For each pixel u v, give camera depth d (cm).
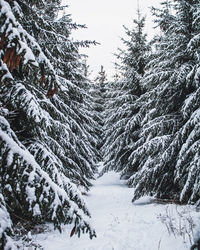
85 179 1001
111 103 1578
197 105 704
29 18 393
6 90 337
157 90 849
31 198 264
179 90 815
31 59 212
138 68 1440
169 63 840
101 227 653
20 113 358
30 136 410
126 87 1555
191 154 632
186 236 482
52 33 416
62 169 361
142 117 1303
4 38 204
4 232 227
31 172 265
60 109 703
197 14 675
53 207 265
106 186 1512
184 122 801
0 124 286
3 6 212
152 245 488
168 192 831
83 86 1034
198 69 622
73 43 584
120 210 843
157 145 786
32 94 354
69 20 679
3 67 265
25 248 380
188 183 606
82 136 930
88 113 1294
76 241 546
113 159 1415
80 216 279
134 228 596
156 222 609
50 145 502
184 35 808
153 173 790
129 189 1324
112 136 1544
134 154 884
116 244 507
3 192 275
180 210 658
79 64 1038
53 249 483
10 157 256
